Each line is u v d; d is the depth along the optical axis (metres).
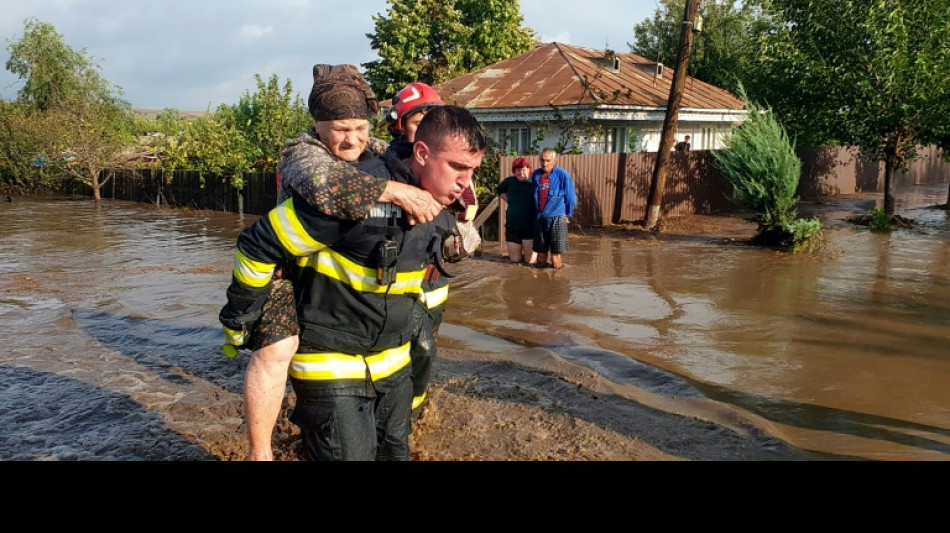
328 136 3.30
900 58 15.04
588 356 6.58
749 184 13.21
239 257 3.05
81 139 24.14
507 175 13.76
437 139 3.03
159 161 23.52
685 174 18.05
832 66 16.05
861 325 7.70
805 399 5.58
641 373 6.13
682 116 22.92
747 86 18.33
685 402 5.43
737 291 9.43
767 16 17.38
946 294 9.17
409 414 3.64
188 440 4.70
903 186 28.45
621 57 27.91
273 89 22.38
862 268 11.01
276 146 21.70
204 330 7.34
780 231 13.20
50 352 6.63
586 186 15.97
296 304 3.20
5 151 26.22
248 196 19.92
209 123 22.41
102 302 8.59
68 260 11.80
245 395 3.19
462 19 33.75
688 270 10.98
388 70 32.06
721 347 6.92
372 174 3.05
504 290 9.54
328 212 2.90
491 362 6.29
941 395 5.67
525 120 20.11
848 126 16.23
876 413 5.29
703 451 4.53
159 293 9.12
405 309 3.29
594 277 10.45
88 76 28.53
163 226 16.97
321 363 3.18
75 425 4.97
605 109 19.34
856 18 15.63
